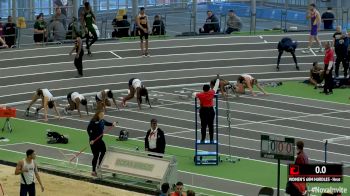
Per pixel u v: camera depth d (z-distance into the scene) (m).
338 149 44.06
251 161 41.88
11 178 39.59
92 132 39.03
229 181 39.03
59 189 38.03
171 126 47.72
